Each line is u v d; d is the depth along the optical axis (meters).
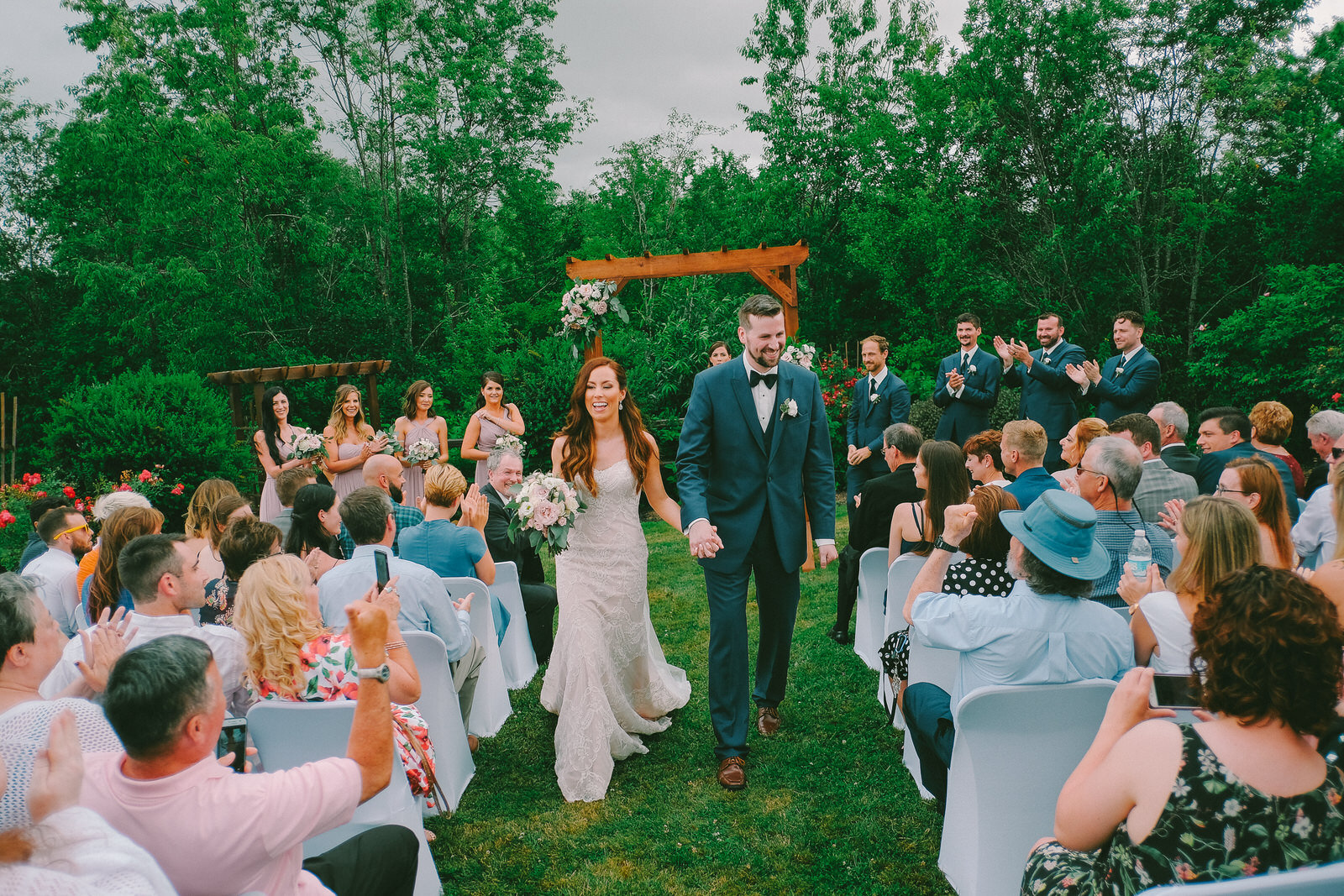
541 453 10.23
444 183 23.72
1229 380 13.78
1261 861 1.51
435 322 23.59
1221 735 1.55
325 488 3.92
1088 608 2.46
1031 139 17.50
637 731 3.86
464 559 4.13
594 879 2.84
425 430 7.54
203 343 19.28
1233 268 17.28
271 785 1.74
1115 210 16.05
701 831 3.11
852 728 3.95
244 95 20.08
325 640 2.64
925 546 3.86
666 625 5.76
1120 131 17.55
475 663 3.68
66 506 4.34
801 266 22.52
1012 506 3.01
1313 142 15.77
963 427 6.79
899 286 18.55
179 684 1.65
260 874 1.75
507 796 3.45
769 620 3.84
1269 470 3.00
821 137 22.69
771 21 23.34
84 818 1.37
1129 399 5.87
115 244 21.17
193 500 4.16
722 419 3.60
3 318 23.86
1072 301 17.06
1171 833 1.55
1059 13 17.20
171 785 1.68
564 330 5.12
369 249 22.66
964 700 2.35
